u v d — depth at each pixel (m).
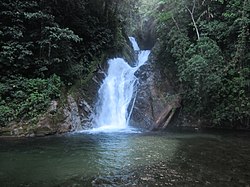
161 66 18.58
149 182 6.58
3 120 12.48
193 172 7.32
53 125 13.21
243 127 14.97
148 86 17.72
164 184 6.45
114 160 8.46
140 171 7.41
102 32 20.08
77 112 14.77
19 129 12.47
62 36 14.37
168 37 18.34
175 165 7.96
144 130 14.96
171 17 18.58
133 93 18.14
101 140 11.73
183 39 16.92
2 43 13.74
